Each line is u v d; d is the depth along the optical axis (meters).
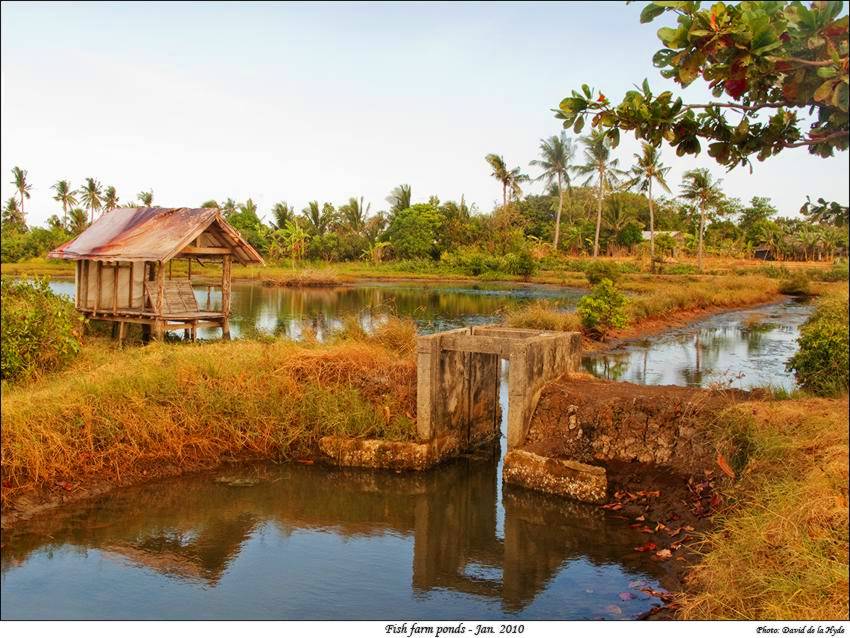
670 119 4.29
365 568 6.88
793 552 5.24
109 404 8.88
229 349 11.20
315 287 39.50
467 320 24.19
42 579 6.38
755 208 64.56
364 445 9.36
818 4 3.45
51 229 53.84
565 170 56.91
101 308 15.54
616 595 6.26
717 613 5.33
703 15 3.62
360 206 64.06
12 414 8.12
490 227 57.66
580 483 8.36
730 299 31.53
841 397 8.51
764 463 6.97
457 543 7.49
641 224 60.69
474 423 10.62
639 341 20.34
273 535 7.59
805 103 3.89
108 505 7.89
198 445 9.17
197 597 6.18
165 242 14.65
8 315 10.49
